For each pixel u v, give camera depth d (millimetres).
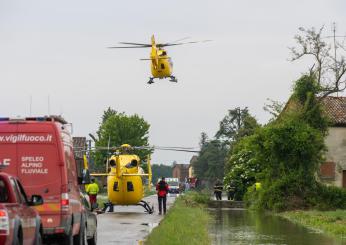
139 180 41094
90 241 21000
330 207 43688
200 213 38406
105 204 41906
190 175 181000
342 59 49500
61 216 16266
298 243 23312
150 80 45281
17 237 12555
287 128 45094
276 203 43719
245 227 30609
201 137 160750
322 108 47406
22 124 16562
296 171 44594
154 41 45438
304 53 50344
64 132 17000
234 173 62844
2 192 13180
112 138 99062
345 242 23734
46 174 16438
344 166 62031
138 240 23016
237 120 138500
